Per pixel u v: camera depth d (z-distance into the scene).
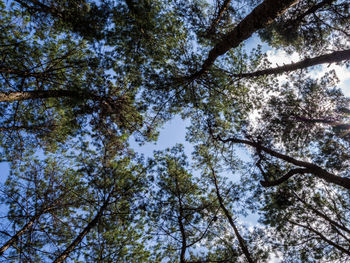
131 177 8.51
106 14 5.43
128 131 8.70
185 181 9.32
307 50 9.05
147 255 8.27
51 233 6.93
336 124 7.50
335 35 8.38
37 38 9.18
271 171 9.12
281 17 7.90
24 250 5.94
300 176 8.80
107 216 7.69
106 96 7.38
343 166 7.86
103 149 8.23
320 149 8.59
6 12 7.92
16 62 7.47
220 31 7.47
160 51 7.97
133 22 6.22
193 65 8.00
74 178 8.67
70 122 7.53
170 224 8.14
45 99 8.88
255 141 8.83
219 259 7.32
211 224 8.29
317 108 8.13
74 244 6.68
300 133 8.34
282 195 7.80
